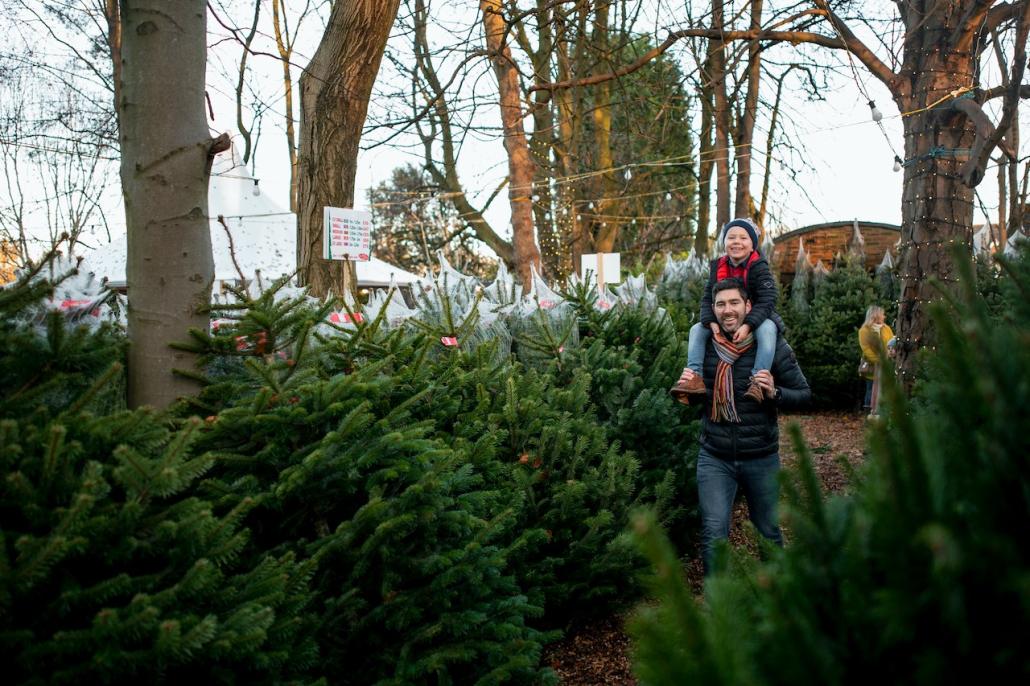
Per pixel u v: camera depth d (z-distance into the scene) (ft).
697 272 41.47
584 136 64.80
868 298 37.17
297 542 7.92
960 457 3.10
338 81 21.07
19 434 6.23
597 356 14.84
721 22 29.91
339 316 14.37
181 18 8.91
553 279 52.24
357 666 8.13
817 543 3.46
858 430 31.53
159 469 6.31
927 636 2.81
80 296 10.88
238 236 41.04
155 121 8.84
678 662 2.91
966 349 3.30
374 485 8.17
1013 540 2.82
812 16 28.60
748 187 47.37
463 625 8.21
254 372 8.45
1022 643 2.63
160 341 8.91
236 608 6.41
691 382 12.74
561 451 11.91
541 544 11.62
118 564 6.19
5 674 5.43
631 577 12.23
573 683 10.90
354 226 19.27
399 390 10.14
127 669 5.48
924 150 19.77
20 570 5.34
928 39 19.98
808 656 2.91
